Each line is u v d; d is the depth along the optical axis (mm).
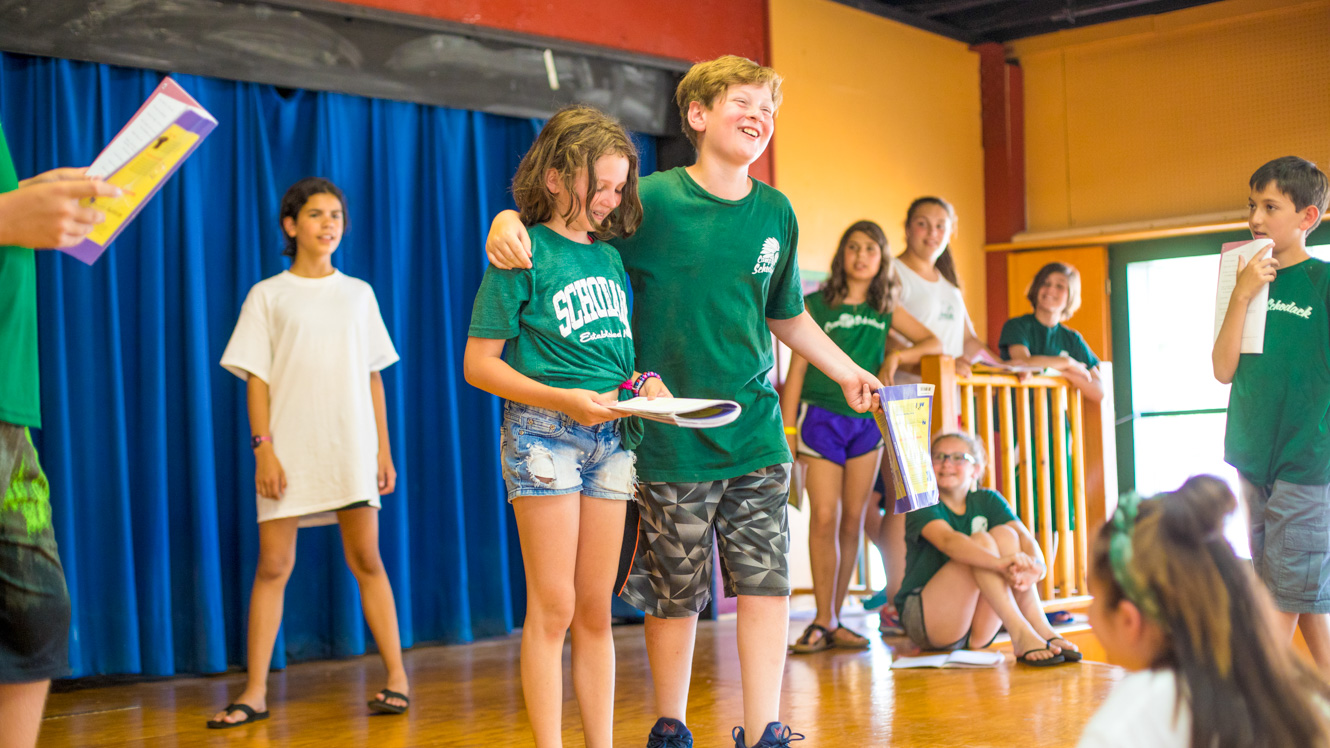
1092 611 1196
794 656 3807
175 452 3795
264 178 3980
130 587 3596
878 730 2613
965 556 3543
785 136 5789
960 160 6770
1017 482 4625
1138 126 6469
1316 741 1073
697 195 2309
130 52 3645
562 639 2004
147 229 3715
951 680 3229
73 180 1431
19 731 1537
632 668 3627
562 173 2035
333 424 3123
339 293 3256
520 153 4652
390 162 4266
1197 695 1087
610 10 4770
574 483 1991
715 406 1775
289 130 4102
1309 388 2783
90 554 3570
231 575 3904
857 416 4066
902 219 6367
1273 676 1088
